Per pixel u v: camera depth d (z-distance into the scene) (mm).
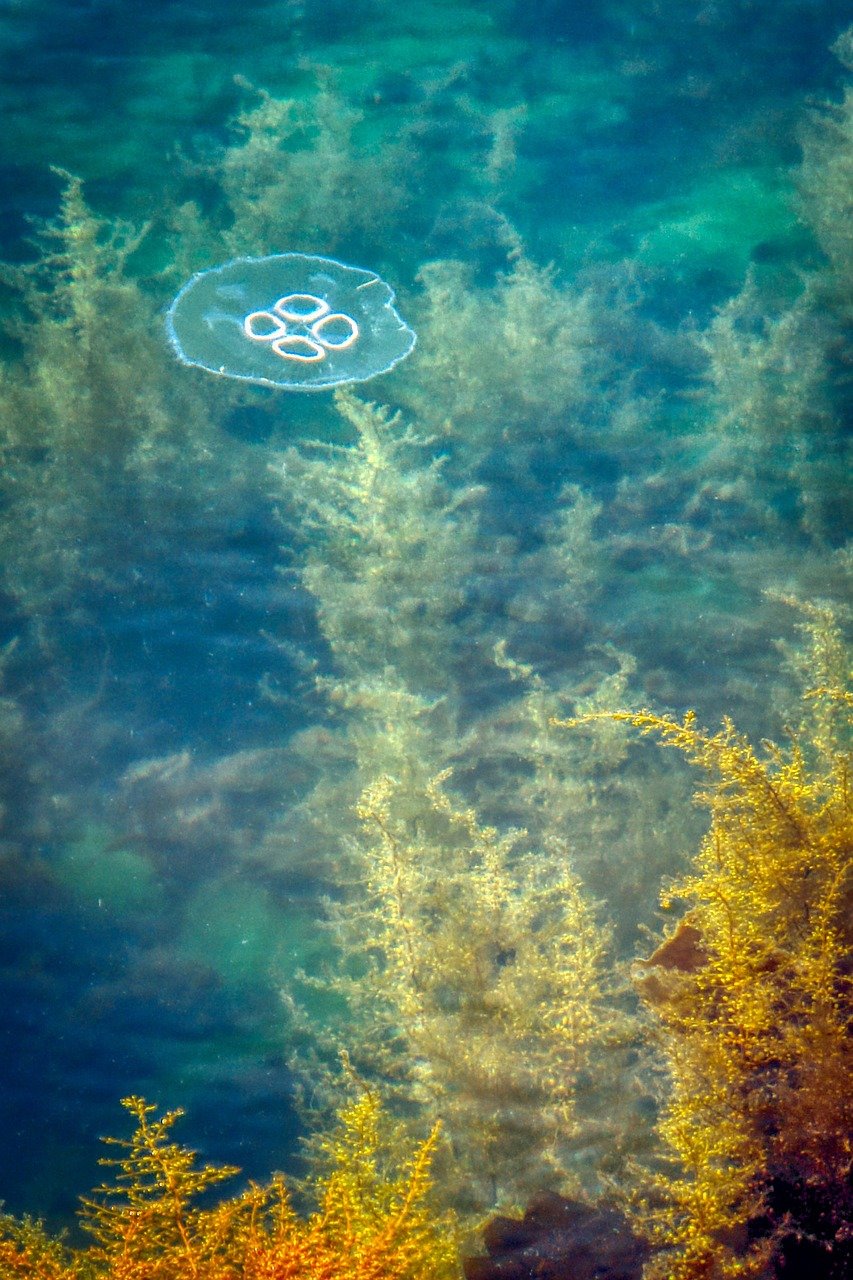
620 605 1791
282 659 1785
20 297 1969
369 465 1811
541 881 1676
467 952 1570
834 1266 992
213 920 1698
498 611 1791
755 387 1865
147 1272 1015
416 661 1772
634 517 1833
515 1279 1126
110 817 1734
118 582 1815
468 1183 1385
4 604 1812
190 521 1840
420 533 1807
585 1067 1464
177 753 1754
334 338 1939
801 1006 1060
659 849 1681
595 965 1617
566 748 1722
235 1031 1652
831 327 1901
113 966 1679
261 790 1743
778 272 1971
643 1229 1129
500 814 1717
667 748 1725
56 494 1851
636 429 1881
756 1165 1037
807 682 1709
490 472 1859
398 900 1612
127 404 1871
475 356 1894
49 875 1713
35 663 1785
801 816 1160
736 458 1853
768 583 1789
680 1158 1091
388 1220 982
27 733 1760
